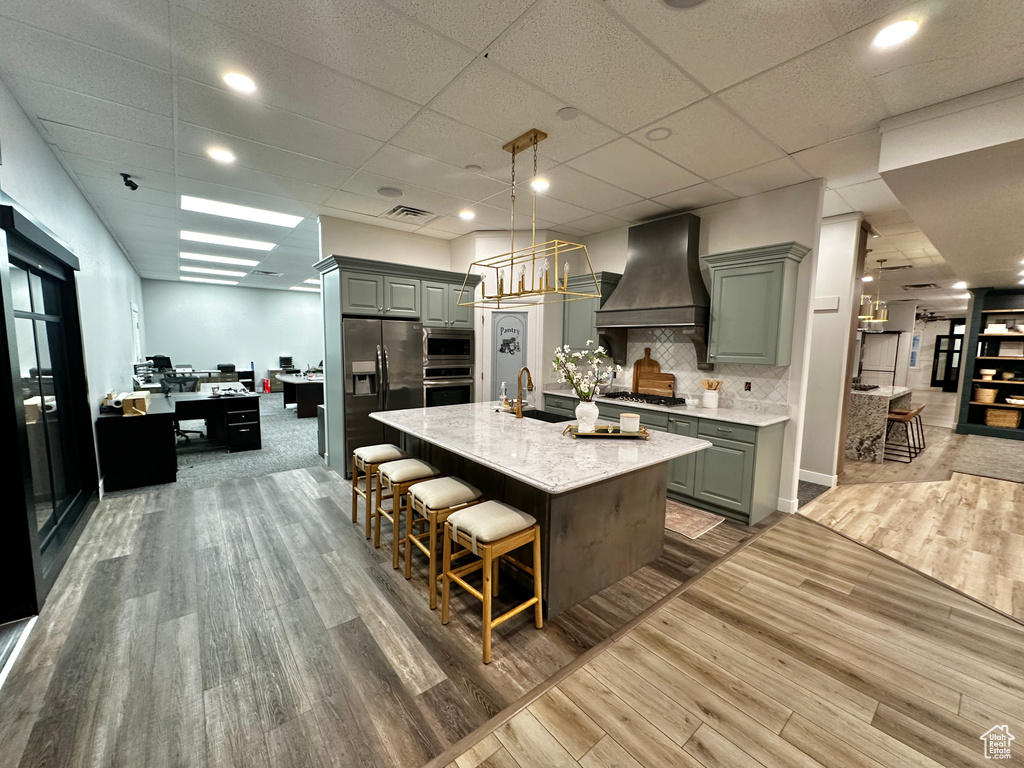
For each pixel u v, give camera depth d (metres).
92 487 3.66
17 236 2.29
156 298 10.55
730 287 3.68
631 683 1.80
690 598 2.41
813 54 1.92
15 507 2.09
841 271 4.20
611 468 2.08
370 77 2.15
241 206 4.34
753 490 3.35
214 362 11.35
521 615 2.26
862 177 3.29
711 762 1.45
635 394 4.67
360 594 2.42
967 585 2.56
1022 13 1.61
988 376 7.02
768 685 1.79
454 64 2.04
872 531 3.32
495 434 2.78
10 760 1.43
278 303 12.15
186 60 2.02
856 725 1.61
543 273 2.70
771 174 3.29
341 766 1.43
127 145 2.93
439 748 1.50
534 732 1.57
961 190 2.63
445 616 2.17
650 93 2.25
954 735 1.57
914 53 1.88
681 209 4.14
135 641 2.01
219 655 1.93
